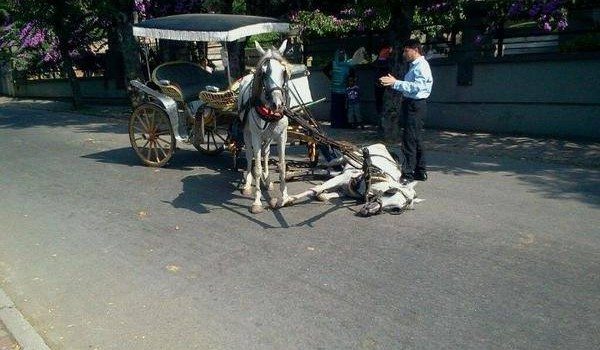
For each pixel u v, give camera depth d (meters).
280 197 6.53
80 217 6.46
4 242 5.73
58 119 16.53
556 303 4.08
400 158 8.33
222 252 5.24
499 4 10.79
